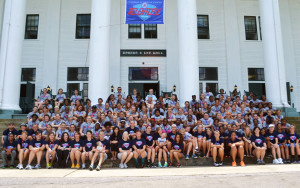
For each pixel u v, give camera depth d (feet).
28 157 26.50
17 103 38.27
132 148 26.76
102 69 37.35
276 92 39.68
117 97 38.34
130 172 22.48
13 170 23.94
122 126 29.19
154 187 17.08
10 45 37.96
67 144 26.32
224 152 28.14
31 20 53.06
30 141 25.71
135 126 28.60
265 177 19.65
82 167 25.26
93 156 24.73
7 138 26.04
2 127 32.86
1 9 50.85
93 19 38.55
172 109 35.22
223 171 22.33
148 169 24.49
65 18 53.42
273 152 27.84
